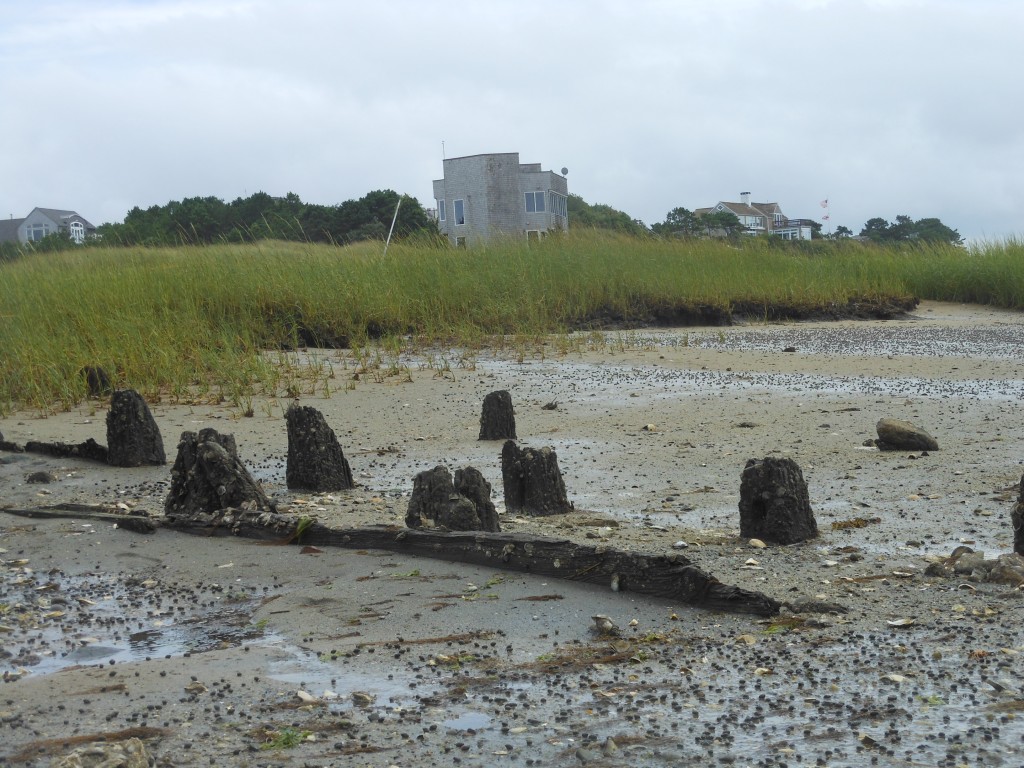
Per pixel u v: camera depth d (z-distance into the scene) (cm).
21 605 636
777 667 499
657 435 1127
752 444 1066
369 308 2016
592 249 2631
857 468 947
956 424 1135
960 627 540
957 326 2378
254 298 1992
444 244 2556
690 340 2052
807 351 1842
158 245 2684
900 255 3250
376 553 697
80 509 836
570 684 488
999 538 719
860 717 443
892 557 675
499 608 591
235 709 467
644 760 412
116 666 525
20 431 1234
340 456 933
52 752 425
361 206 5078
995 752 408
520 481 830
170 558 718
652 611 583
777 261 2856
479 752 422
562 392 1413
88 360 1522
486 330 2066
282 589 645
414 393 1429
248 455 1087
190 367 1570
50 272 2075
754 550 698
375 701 475
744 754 414
